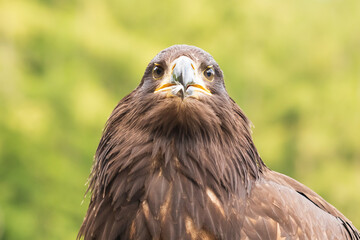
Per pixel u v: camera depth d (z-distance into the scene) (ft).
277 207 17.07
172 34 71.61
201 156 17.02
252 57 72.69
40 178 50.75
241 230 16.60
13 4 56.70
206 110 17.19
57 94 54.80
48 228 49.62
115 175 17.19
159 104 17.15
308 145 70.54
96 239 17.29
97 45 57.72
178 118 16.97
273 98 72.64
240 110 18.61
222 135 17.58
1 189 49.60
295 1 81.46
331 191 68.44
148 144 17.13
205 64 18.17
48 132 52.60
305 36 77.87
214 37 73.41
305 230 17.13
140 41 62.34
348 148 71.15
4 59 54.54
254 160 18.03
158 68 18.04
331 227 18.15
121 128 17.85
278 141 71.00
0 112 52.24
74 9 61.57
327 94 73.51
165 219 16.37
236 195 17.01
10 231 48.19
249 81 71.41
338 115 72.18
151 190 16.58
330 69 76.84
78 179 52.08
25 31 56.08
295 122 73.56
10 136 51.16
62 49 57.11
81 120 53.98
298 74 76.64
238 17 76.02
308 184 69.56
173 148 17.03
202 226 16.39
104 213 17.21
